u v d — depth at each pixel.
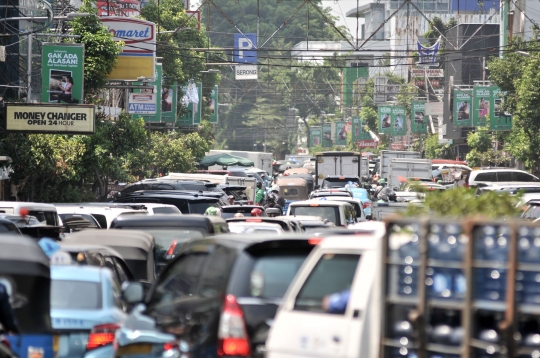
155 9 168.25
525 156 135.25
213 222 38.56
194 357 19.45
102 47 90.56
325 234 26.64
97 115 96.56
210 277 20.44
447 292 15.21
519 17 175.75
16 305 19.36
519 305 14.58
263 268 19.78
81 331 21.20
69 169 86.94
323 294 18.33
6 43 93.19
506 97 141.38
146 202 63.78
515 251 14.66
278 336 18.31
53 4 96.69
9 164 82.88
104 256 28.53
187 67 177.38
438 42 132.50
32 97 96.12
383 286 15.89
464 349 14.79
